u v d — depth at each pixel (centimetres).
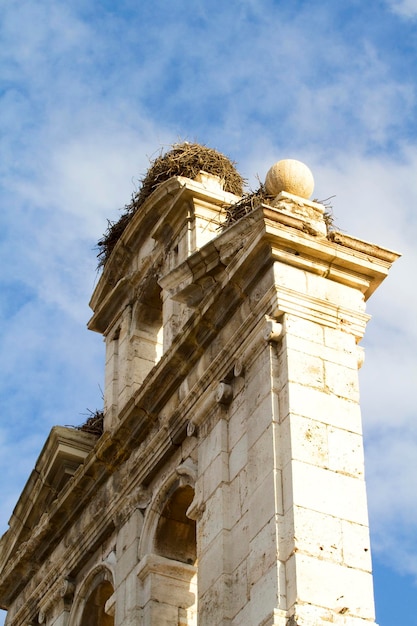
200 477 3409
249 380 3353
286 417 3178
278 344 3309
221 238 3562
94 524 3884
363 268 3428
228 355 3450
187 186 4028
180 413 3594
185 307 3897
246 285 3438
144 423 3766
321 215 3512
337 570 2988
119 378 4194
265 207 3384
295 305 3334
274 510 3064
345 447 3172
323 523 3042
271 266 3388
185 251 3991
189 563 3591
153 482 3694
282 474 3117
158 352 4212
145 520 3653
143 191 4362
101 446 3866
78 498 3981
